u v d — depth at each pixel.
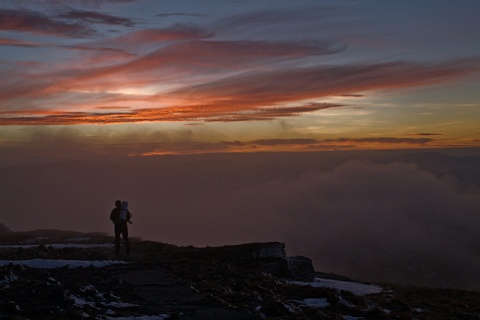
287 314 12.36
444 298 17.97
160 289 14.77
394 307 15.73
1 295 12.73
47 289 13.30
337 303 14.41
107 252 24.86
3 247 27.70
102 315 11.34
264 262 21.70
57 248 25.11
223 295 14.30
